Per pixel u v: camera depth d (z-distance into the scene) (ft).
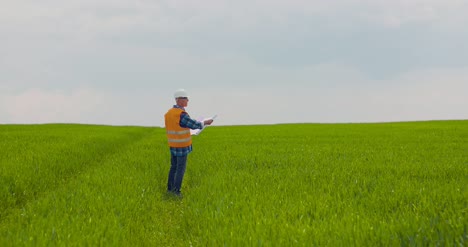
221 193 25.84
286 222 18.57
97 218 20.58
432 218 17.65
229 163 39.73
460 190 24.41
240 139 69.05
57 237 17.49
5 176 31.86
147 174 35.81
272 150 49.83
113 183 30.66
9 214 24.26
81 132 86.89
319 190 25.85
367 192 24.89
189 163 41.68
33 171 35.40
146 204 25.45
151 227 21.20
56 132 85.71
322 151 48.42
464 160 39.34
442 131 82.84
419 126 105.09
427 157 41.93
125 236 18.58
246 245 15.78
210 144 60.23
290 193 25.39
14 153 46.06
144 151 52.85
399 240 15.19
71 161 43.65
